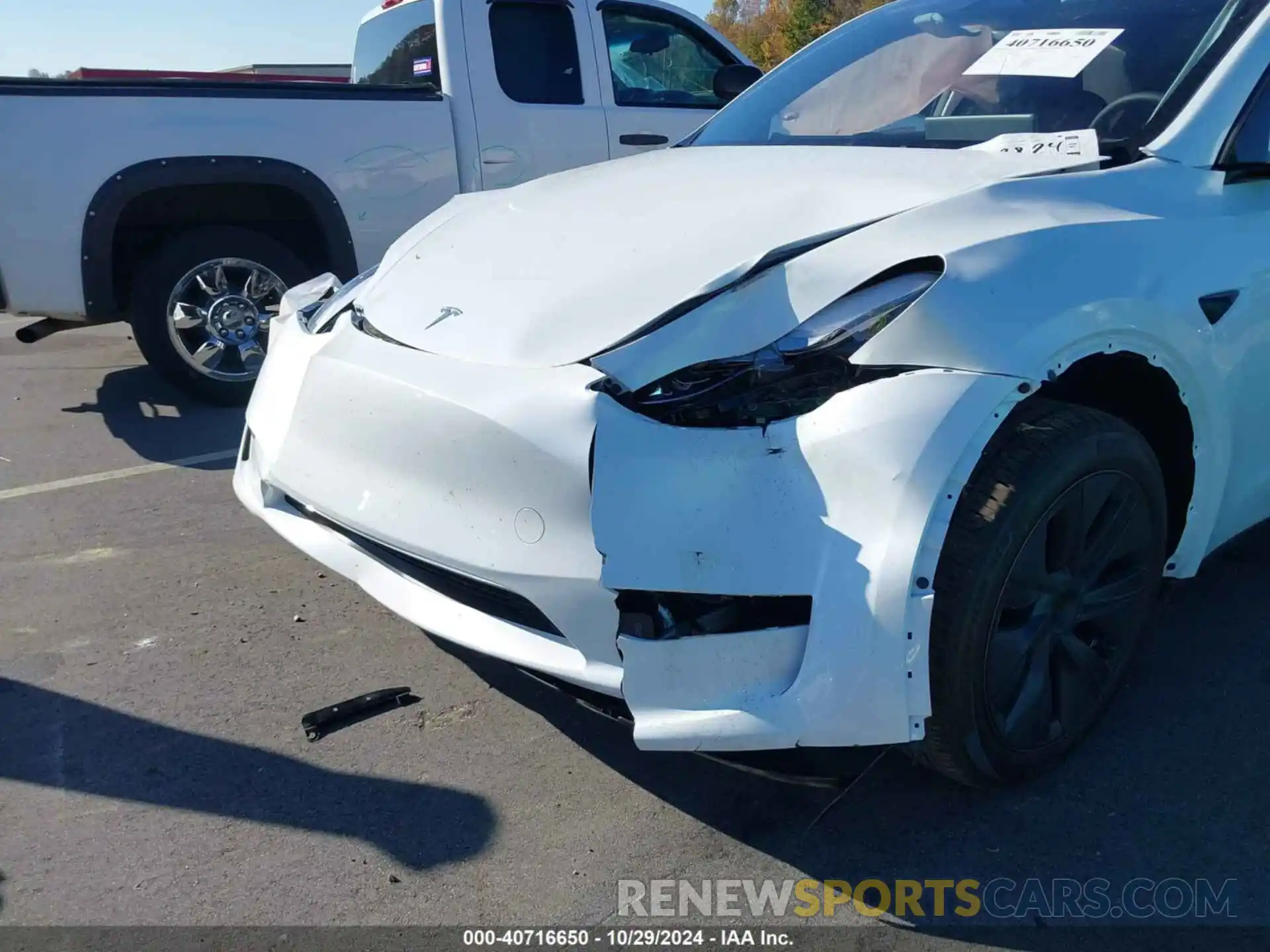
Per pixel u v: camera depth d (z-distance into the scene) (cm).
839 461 197
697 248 237
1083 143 258
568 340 222
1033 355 208
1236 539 324
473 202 326
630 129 624
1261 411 271
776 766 213
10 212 475
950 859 222
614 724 272
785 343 211
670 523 200
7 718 276
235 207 545
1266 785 243
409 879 218
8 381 639
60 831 233
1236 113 269
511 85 584
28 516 418
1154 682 283
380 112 545
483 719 274
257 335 562
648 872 220
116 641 316
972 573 201
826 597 196
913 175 251
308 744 264
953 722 210
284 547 387
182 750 262
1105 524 229
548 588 208
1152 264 234
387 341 257
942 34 337
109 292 504
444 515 223
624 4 618
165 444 512
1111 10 307
